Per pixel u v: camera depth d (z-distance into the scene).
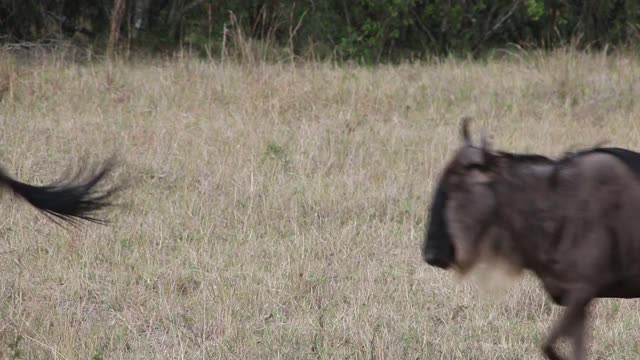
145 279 22.83
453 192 14.95
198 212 27.08
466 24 62.53
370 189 29.28
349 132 35.09
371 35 59.62
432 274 23.16
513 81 45.00
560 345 19.47
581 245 14.74
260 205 27.75
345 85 42.53
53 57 46.78
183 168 30.80
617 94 42.16
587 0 62.59
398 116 39.22
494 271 15.10
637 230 14.62
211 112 38.53
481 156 14.91
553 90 43.06
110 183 28.80
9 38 56.94
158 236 25.27
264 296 21.81
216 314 20.64
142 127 35.41
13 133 33.69
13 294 21.73
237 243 25.00
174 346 19.41
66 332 19.44
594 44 63.03
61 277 22.97
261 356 19.03
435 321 21.03
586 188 14.77
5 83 39.97
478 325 20.53
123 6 52.41
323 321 20.52
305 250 24.47
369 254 24.72
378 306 21.30
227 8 58.50
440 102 41.66
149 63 51.03
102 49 55.72
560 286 15.02
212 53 56.22
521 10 62.66
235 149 32.72
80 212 18.97
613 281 14.84
